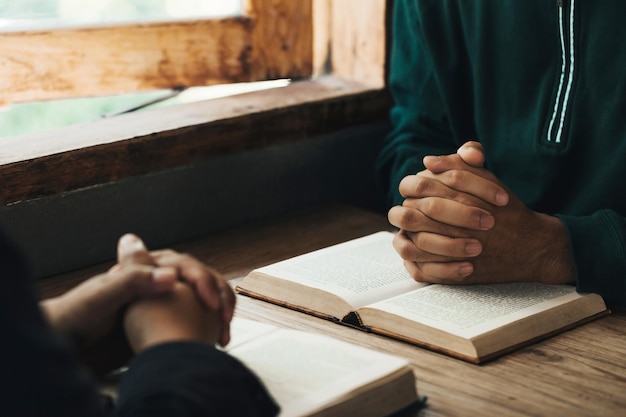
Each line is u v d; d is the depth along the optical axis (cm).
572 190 139
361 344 113
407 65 153
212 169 146
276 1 161
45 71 147
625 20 132
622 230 123
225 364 89
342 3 164
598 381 107
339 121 157
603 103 134
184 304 96
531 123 140
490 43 143
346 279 122
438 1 148
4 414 77
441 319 114
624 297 122
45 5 147
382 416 100
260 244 141
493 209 122
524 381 107
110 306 96
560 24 136
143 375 87
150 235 141
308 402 97
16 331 77
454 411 103
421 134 152
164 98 157
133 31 152
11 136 137
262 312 120
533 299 119
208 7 158
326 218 150
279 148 152
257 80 163
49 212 133
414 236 123
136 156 138
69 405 79
